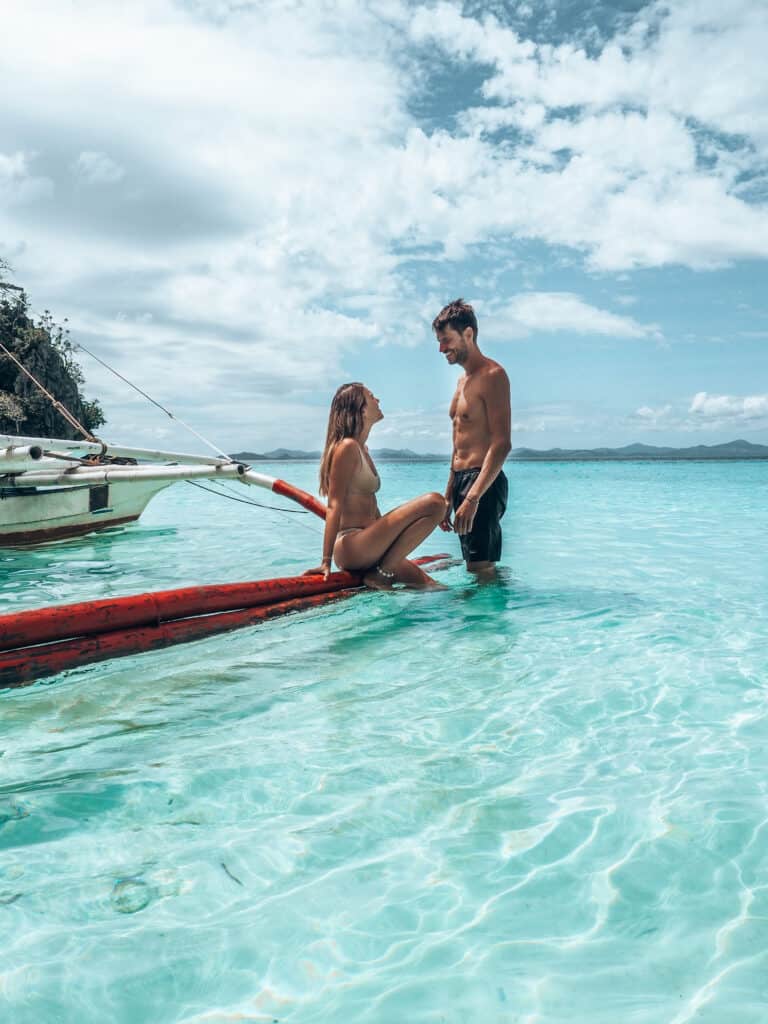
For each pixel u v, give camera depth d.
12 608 5.41
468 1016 1.30
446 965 1.44
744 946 1.49
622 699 2.99
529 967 1.44
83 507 10.43
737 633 4.02
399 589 5.28
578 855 1.83
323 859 1.84
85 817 2.07
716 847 1.85
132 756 2.52
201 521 12.45
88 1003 1.34
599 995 1.35
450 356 5.69
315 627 4.30
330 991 1.38
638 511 13.19
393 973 1.42
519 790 2.20
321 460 5.35
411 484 25.16
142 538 10.07
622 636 3.98
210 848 1.90
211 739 2.66
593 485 25.53
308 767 2.40
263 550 8.49
